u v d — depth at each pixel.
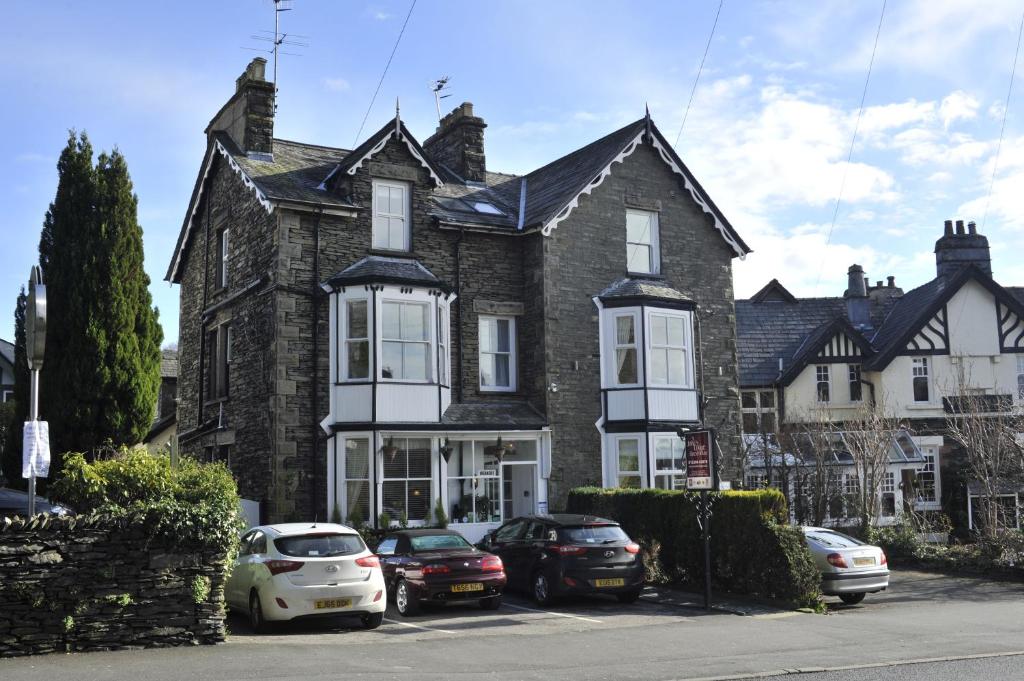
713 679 10.02
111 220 20.28
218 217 24.73
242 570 14.05
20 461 20.02
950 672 10.45
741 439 25.72
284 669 10.23
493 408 22.77
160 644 11.84
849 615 15.88
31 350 11.88
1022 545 21.59
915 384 34.50
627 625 14.48
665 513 19.38
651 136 25.28
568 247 23.80
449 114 27.78
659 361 23.83
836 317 35.28
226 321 23.58
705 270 26.03
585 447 23.22
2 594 11.09
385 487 20.80
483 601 16.23
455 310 22.98
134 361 20.11
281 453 20.31
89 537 11.62
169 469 13.89
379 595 13.74
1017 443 25.73
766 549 16.98
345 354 20.98
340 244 21.72
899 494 32.56
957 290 34.69
